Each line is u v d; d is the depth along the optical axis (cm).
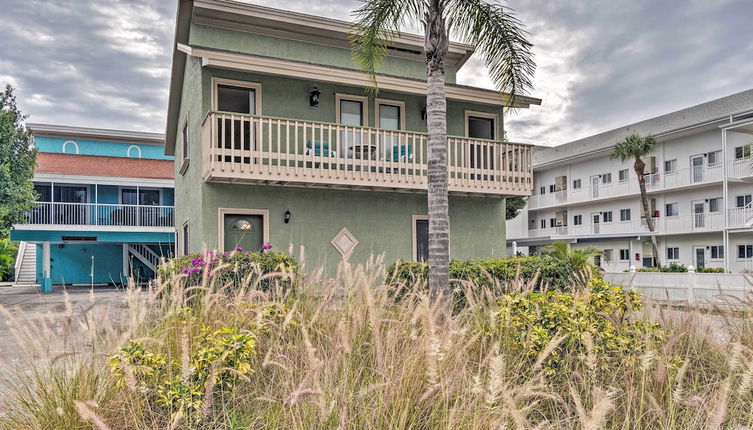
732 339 421
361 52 980
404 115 1342
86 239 2197
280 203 1196
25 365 365
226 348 357
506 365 390
